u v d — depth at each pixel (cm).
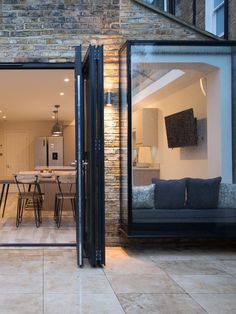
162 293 308
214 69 514
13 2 459
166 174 570
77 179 389
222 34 546
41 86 693
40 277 347
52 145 1222
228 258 424
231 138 515
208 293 308
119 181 469
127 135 466
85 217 421
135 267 384
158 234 445
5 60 459
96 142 384
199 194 482
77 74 388
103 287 321
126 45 451
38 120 1270
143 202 467
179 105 594
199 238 448
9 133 1281
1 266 382
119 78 471
